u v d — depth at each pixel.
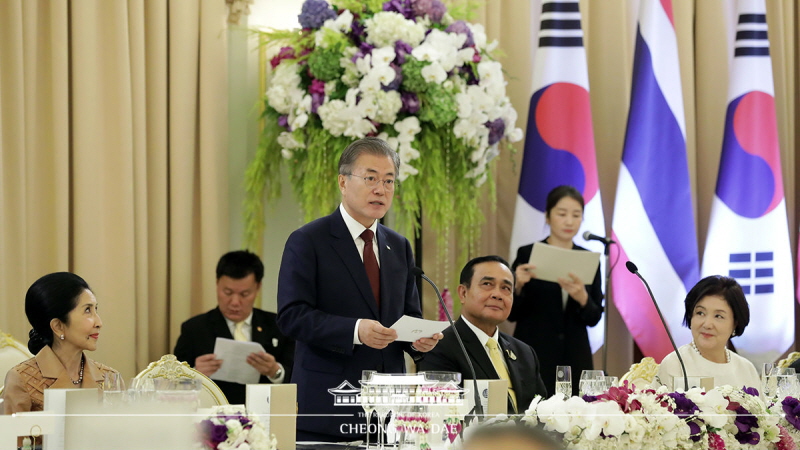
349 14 10.33
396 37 10.12
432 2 10.60
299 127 10.49
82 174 10.30
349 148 6.94
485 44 11.10
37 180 10.16
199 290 11.52
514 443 5.01
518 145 12.81
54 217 10.16
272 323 10.62
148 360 10.88
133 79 10.84
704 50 13.93
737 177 12.83
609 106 13.48
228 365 9.42
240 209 12.05
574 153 12.03
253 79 12.15
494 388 5.75
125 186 10.59
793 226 14.12
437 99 10.08
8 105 9.65
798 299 13.57
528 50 12.95
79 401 4.79
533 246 10.91
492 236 12.59
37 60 10.20
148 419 4.62
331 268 6.78
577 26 12.22
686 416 5.53
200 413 4.70
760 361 12.59
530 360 8.38
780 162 13.09
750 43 12.99
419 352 6.82
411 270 6.43
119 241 10.57
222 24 11.64
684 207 12.35
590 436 5.10
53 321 6.70
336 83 10.34
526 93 12.90
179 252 11.20
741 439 5.79
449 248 11.90
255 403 5.31
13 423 4.67
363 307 6.79
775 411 6.13
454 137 10.47
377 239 7.05
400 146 10.12
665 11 12.57
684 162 12.42
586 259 10.80
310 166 10.39
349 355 6.40
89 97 10.38
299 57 10.59
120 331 10.49
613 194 13.40
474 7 11.75
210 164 11.45
